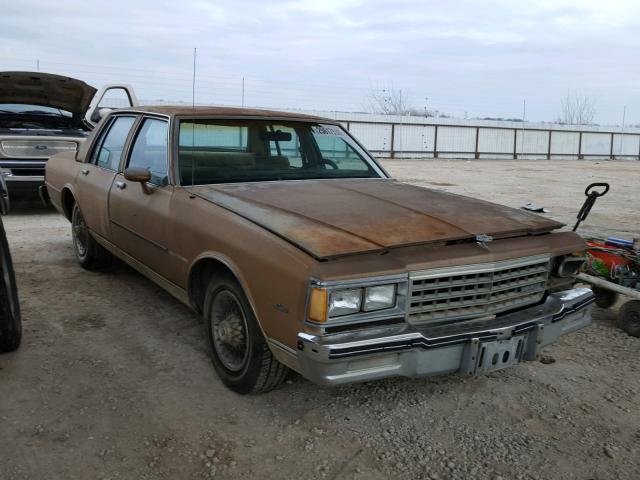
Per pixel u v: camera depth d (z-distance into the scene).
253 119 4.52
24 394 3.39
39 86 8.91
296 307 2.80
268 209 3.42
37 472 2.69
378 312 2.85
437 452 2.95
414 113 45.91
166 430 3.07
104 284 5.46
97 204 5.09
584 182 19.00
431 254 2.99
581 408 3.42
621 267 4.80
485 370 3.04
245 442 2.99
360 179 4.58
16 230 7.80
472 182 18.28
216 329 3.56
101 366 3.78
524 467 2.85
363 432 3.11
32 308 4.79
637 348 4.32
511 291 3.27
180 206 3.82
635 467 2.87
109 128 5.42
